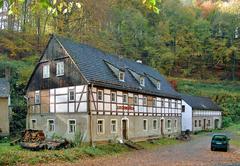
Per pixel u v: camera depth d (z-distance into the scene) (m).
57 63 30.67
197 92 76.62
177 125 45.81
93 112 28.02
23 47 60.47
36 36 65.62
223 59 93.62
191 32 93.88
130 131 33.38
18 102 42.44
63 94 29.86
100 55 35.06
